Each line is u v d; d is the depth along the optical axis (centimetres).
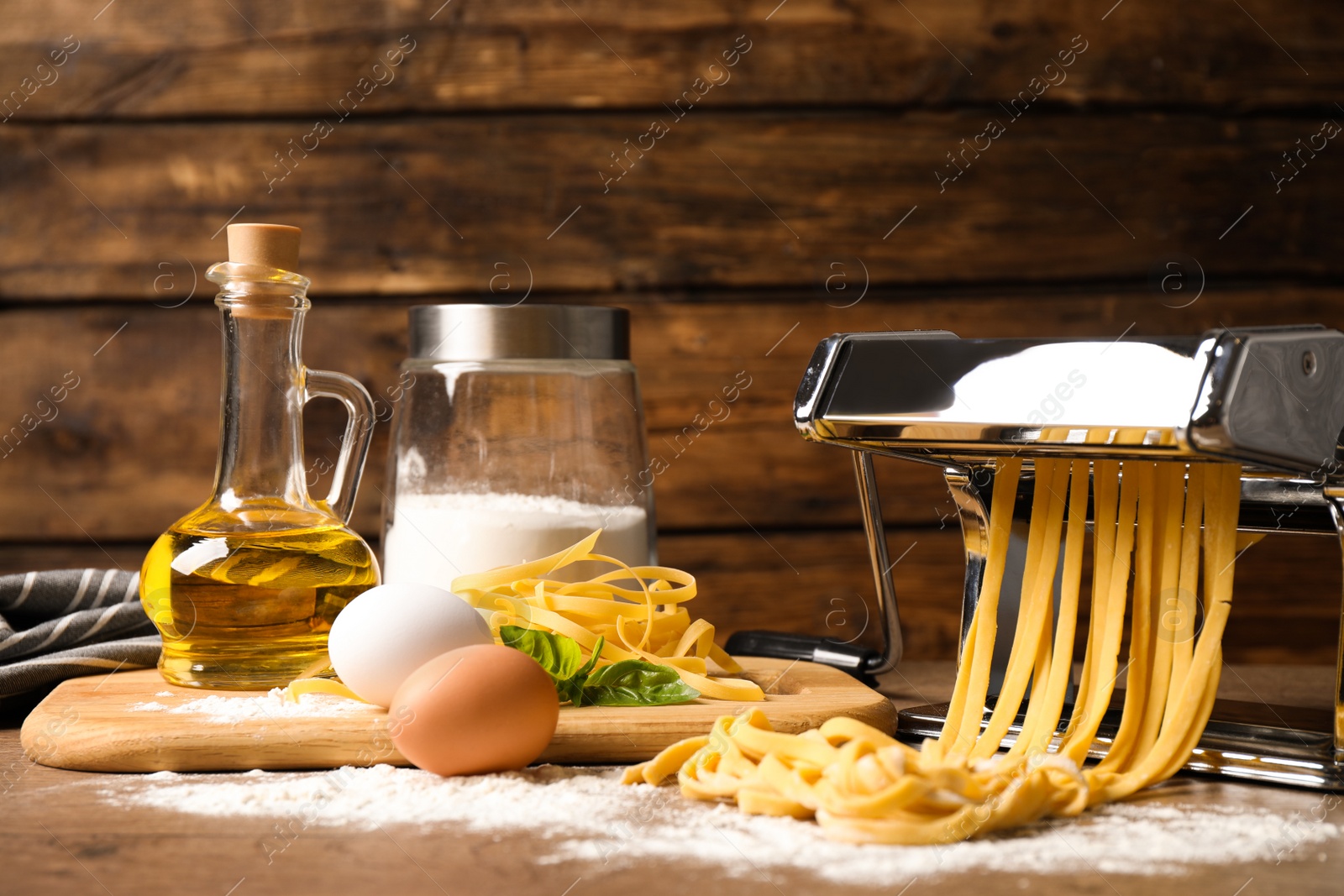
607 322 113
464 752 94
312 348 139
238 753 97
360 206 138
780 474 140
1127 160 139
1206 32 139
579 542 111
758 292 139
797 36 138
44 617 115
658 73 138
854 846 88
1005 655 101
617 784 95
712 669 111
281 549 104
